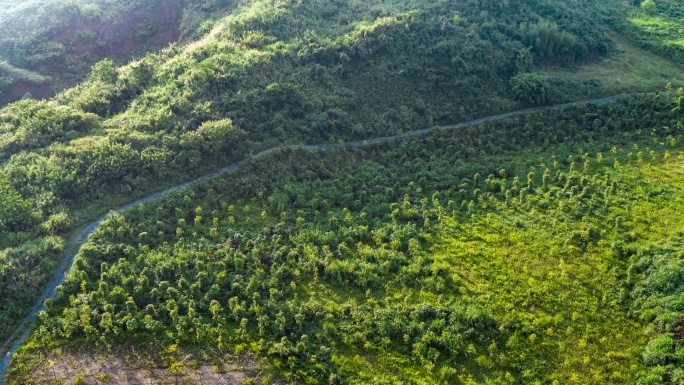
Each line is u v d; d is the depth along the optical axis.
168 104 74.38
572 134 80.94
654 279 52.72
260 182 68.62
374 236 61.19
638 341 48.81
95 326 47.75
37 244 55.34
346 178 71.69
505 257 58.06
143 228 59.06
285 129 76.88
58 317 48.31
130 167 65.75
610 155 74.56
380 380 45.22
